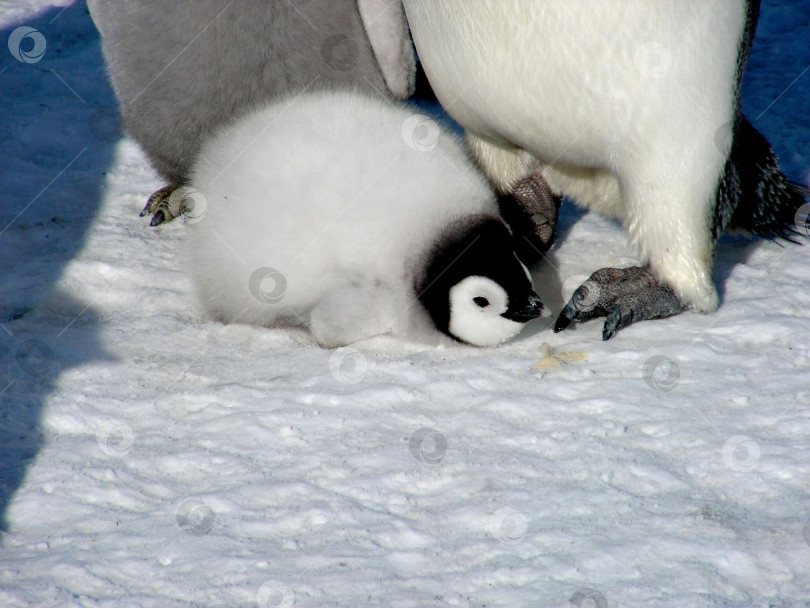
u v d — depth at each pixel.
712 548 5.64
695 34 7.29
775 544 5.63
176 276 9.42
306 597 5.46
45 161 11.73
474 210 8.10
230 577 5.66
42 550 5.97
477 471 6.52
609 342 8.06
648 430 6.81
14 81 13.68
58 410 7.38
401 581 5.56
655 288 8.20
